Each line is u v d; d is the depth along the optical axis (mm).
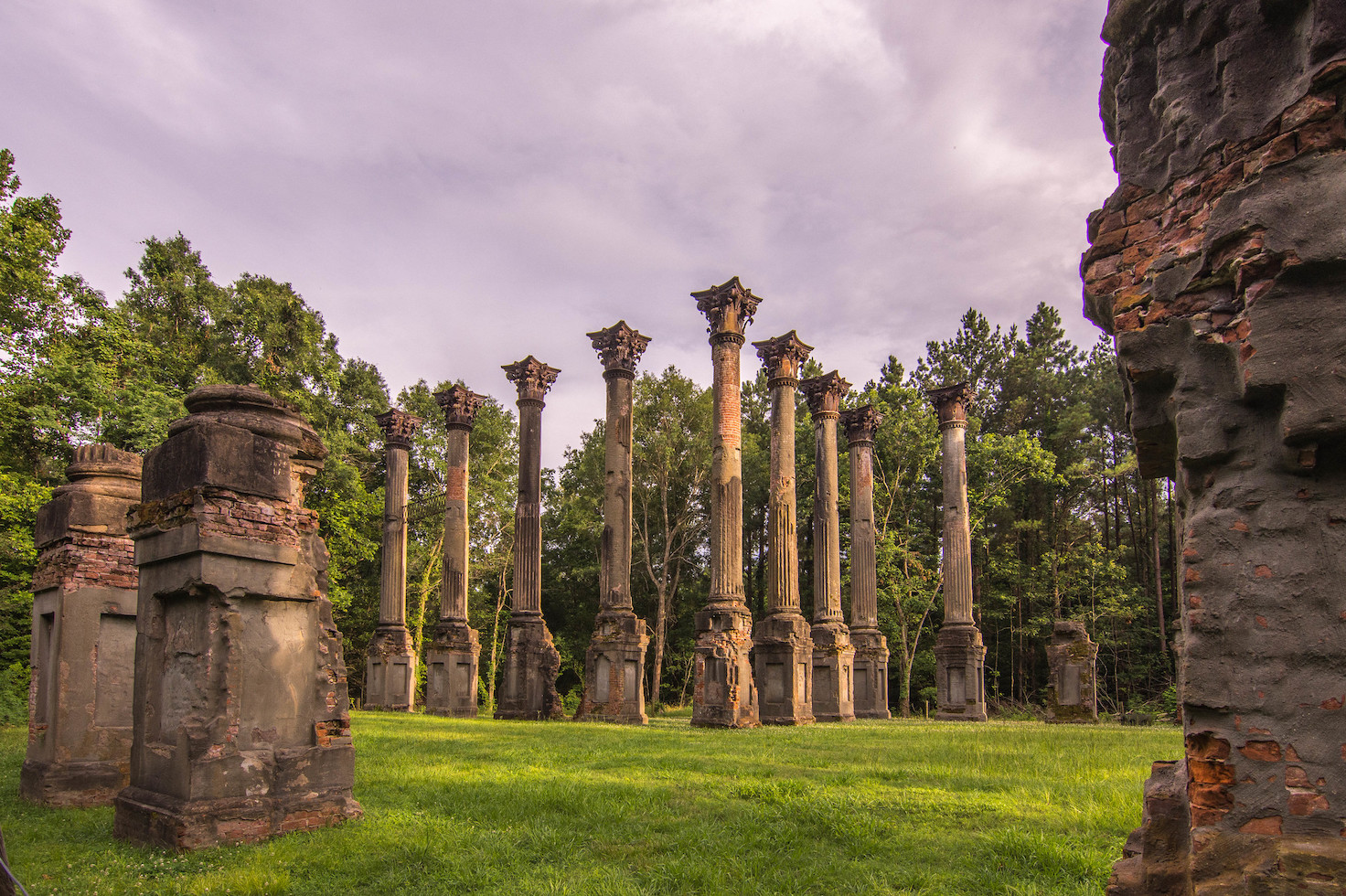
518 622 25875
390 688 28703
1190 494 3988
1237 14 4098
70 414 22375
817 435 26688
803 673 21922
